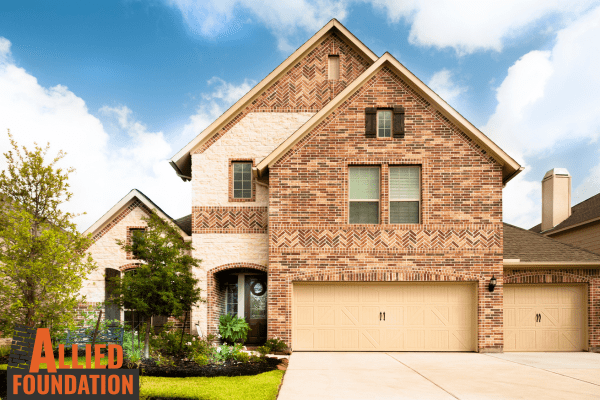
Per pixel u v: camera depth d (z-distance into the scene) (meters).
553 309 13.12
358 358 11.32
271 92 14.73
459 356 11.68
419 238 12.52
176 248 10.69
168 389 7.50
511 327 13.05
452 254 12.46
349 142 12.82
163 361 9.62
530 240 14.31
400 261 12.45
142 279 10.09
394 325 12.59
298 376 8.98
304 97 14.73
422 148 12.77
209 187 14.14
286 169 12.74
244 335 13.61
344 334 12.57
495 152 12.53
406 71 12.80
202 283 13.62
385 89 12.98
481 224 12.54
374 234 12.55
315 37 14.84
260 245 13.77
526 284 13.16
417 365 10.28
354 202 12.84
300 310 12.62
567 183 21.38
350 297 12.66
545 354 12.19
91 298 13.74
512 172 12.96
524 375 9.12
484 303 12.34
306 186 12.70
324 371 9.52
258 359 10.52
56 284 10.32
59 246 10.12
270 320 12.31
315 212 12.62
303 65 14.88
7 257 10.11
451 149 12.75
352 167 12.96
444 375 9.09
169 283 10.07
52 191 10.58
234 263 13.71
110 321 11.84
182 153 14.30
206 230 13.91
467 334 12.54
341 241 12.54
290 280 12.45
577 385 8.22
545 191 22.08
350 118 12.91
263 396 7.17
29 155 10.58
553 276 13.01
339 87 14.81
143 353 10.11
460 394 7.49
